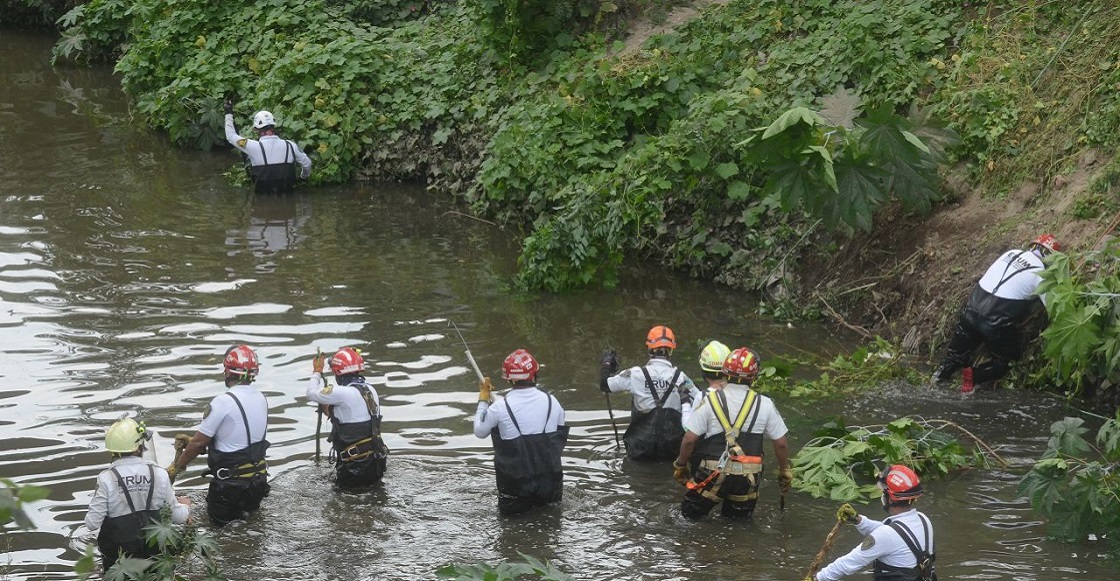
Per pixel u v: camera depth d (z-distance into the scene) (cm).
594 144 1508
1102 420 1003
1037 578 750
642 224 1412
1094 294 950
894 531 670
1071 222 1119
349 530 820
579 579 753
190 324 1193
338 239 1509
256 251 1446
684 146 1382
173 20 2030
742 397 823
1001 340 1043
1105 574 757
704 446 828
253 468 825
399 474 905
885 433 940
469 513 849
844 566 680
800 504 870
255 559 778
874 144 1151
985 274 1060
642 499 875
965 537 810
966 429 991
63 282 1303
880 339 1148
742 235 1374
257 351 1129
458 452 944
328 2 2067
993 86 1295
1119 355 930
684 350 1176
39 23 2781
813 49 1484
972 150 1273
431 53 1862
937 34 1415
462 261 1439
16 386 1026
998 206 1212
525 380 848
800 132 1134
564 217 1341
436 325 1222
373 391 886
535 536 816
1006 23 1373
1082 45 1291
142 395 1015
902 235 1259
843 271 1282
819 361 1148
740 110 1384
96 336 1149
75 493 849
